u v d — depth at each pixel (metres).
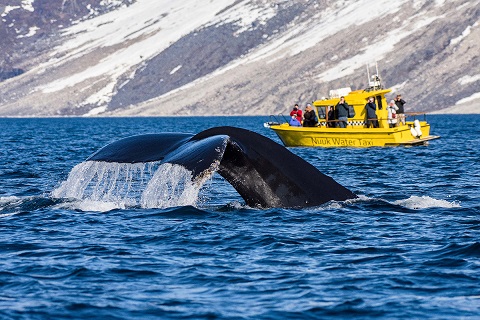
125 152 45.34
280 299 35.84
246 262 42.75
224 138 43.16
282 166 48.84
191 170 40.94
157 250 45.50
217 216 53.94
